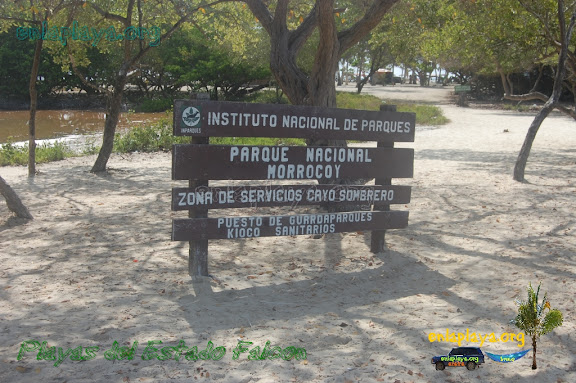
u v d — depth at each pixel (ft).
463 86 136.77
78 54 50.42
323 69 28.94
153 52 134.31
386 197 20.92
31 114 43.14
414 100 155.63
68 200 33.04
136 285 18.44
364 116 20.21
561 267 20.30
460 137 74.79
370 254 22.04
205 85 141.28
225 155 18.17
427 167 46.70
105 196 34.47
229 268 20.36
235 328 15.26
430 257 21.84
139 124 101.55
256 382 12.36
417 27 52.19
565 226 25.93
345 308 16.83
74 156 59.36
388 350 13.97
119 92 44.75
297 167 19.27
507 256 21.70
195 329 15.12
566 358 13.66
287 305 17.01
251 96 143.33
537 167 45.78
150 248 22.77
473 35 45.68
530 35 44.14
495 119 103.65
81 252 22.13
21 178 42.34
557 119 103.71
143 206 31.17
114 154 59.57
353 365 13.17
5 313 15.98
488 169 44.91
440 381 12.51
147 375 12.62
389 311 16.57
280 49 30.76
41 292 17.67
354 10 55.16
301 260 21.39
